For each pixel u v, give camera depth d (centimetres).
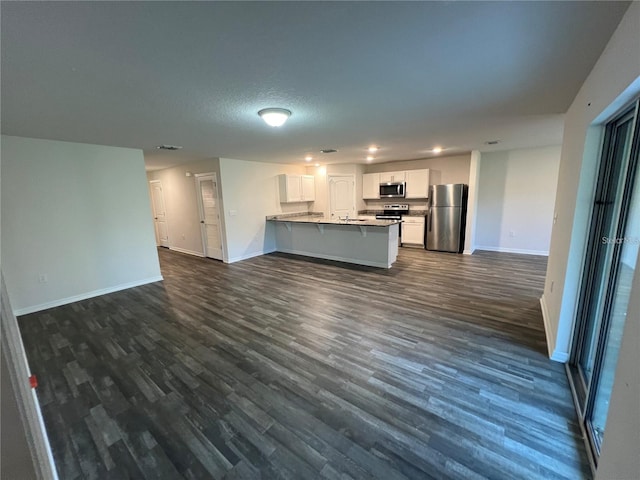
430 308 339
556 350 231
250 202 640
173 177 706
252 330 298
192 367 237
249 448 162
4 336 55
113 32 131
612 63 143
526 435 165
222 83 195
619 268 155
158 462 155
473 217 599
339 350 256
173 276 509
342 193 754
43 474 65
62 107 232
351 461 152
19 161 347
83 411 192
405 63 172
